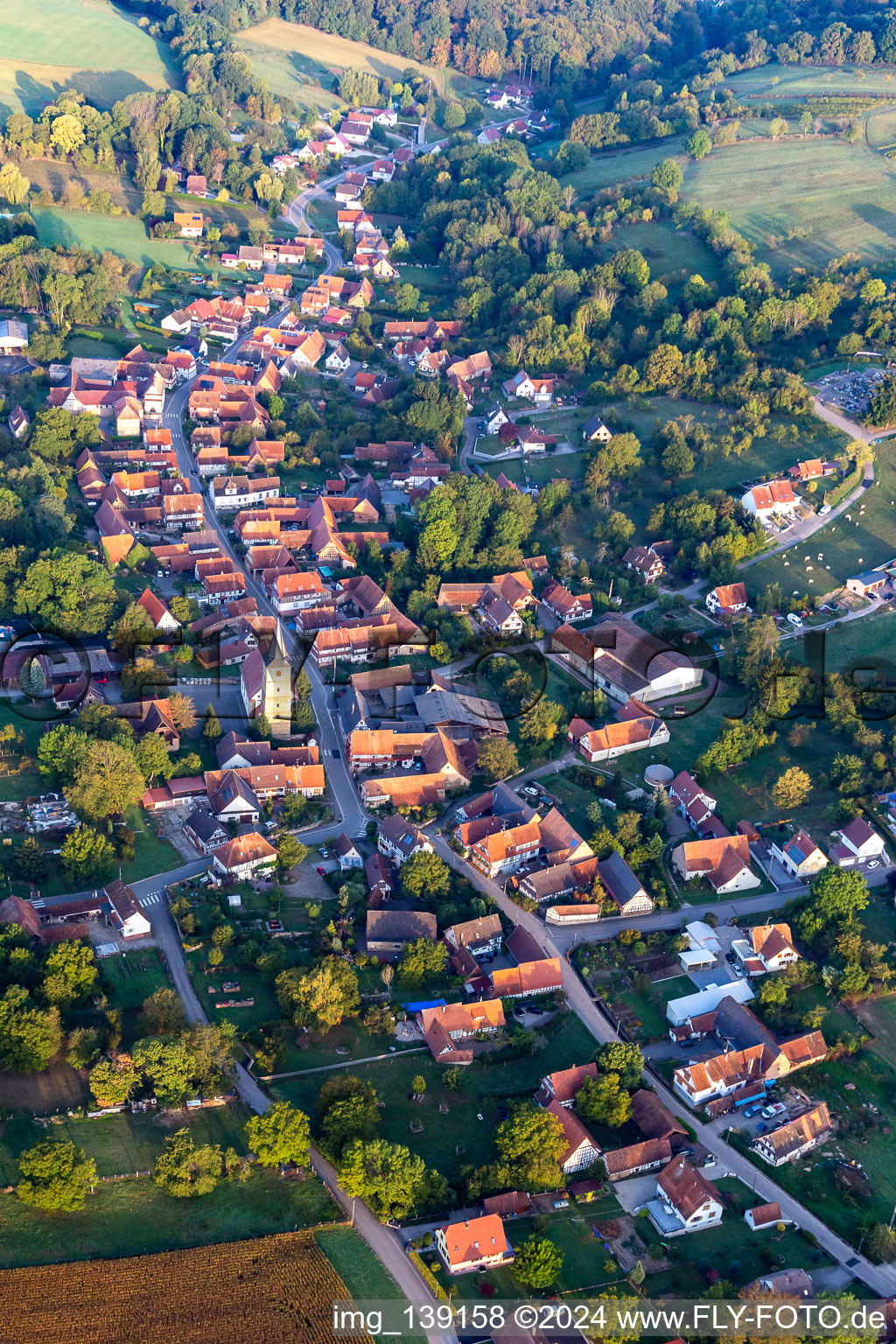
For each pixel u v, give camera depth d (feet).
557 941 580.71
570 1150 467.11
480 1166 458.91
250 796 619.67
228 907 558.15
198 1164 426.10
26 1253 396.78
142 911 538.06
